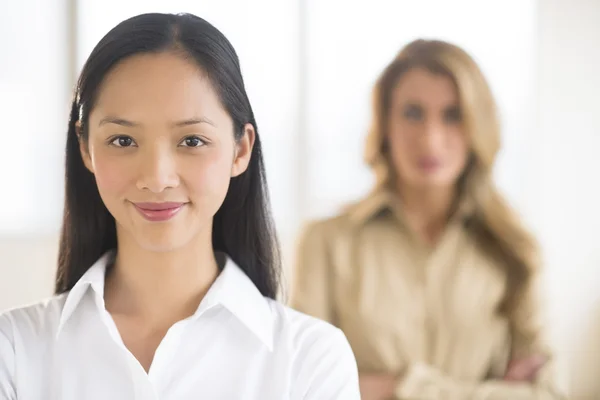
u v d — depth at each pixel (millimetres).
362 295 1730
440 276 1733
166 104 943
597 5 3703
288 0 3736
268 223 1185
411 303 1727
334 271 1753
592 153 3758
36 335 1033
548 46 3711
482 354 1730
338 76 3777
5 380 1004
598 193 3758
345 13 3760
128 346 1042
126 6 3676
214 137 976
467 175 1737
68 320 1036
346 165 3787
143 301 1052
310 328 1105
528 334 1730
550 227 3750
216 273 1106
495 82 3723
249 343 1062
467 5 3707
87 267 1136
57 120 3686
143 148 948
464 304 1727
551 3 3703
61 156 3691
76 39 3668
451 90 1675
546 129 3736
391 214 1768
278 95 3768
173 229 964
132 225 970
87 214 1122
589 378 3750
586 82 3732
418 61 1690
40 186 3680
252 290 1106
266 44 3742
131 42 953
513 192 3750
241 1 3707
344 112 3785
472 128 1684
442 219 1762
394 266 1739
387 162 1766
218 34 1006
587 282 3762
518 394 1677
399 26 3742
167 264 1039
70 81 3684
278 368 1052
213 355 1043
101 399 1005
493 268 1744
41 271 3656
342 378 1076
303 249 1780
